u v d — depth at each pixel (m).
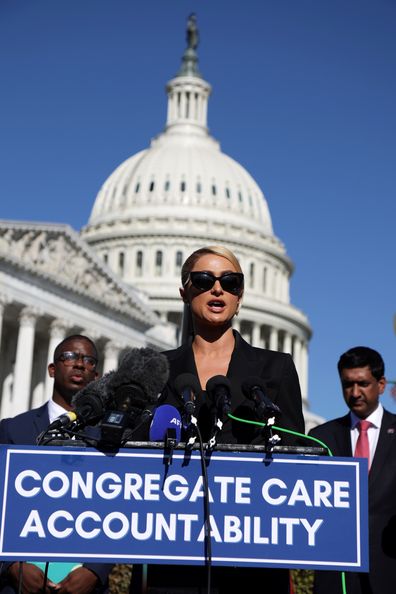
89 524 5.67
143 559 5.63
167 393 6.71
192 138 159.12
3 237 75.69
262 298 144.75
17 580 7.05
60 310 81.12
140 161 156.00
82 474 5.73
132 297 91.50
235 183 153.62
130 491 5.71
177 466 5.74
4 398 83.69
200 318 6.91
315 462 5.75
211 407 6.32
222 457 5.74
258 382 6.27
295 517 5.69
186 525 5.67
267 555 5.64
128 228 145.00
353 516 5.71
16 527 5.66
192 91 162.75
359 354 10.59
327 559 5.64
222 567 6.14
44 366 86.06
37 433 10.49
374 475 10.01
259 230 151.25
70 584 7.07
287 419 6.65
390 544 9.43
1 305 74.50
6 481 5.71
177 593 6.09
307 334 155.00
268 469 5.74
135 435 6.44
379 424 10.59
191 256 7.07
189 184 149.88
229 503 5.69
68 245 83.31
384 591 9.23
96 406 6.29
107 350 88.25
